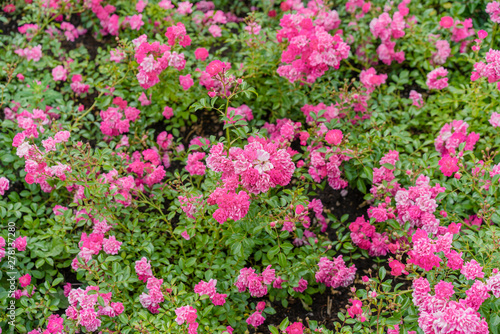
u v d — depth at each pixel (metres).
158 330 1.48
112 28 1.88
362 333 1.49
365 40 1.82
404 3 1.80
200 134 1.80
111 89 1.76
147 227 1.64
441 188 1.57
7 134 1.74
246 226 1.54
